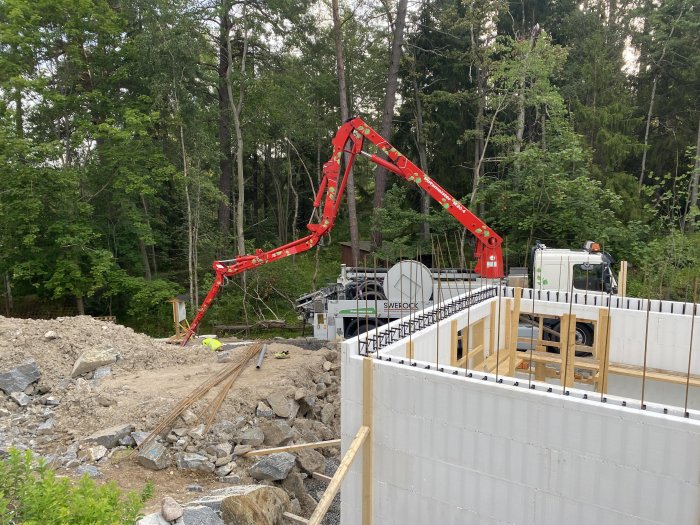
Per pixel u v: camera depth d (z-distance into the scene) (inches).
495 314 305.6
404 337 219.9
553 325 416.2
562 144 666.2
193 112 700.0
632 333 286.2
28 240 589.9
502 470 159.8
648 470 137.3
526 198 639.1
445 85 860.0
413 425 175.8
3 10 633.0
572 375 266.5
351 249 773.9
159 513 196.5
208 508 205.8
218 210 909.2
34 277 688.4
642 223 678.5
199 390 330.0
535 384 157.1
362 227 1052.5
